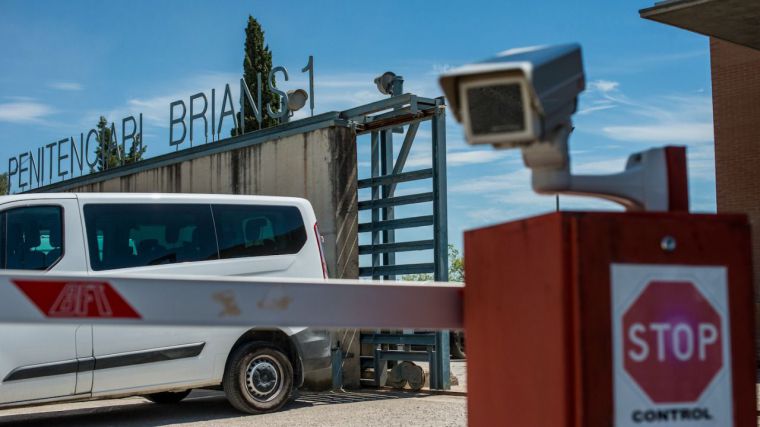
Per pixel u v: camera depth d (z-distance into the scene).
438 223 10.03
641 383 1.20
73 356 7.47
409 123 10.50
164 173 13.55
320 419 7.79
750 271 1.28
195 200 8.38
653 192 1.35
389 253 10.77
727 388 1.25
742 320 1.27
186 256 8.23
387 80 10.68
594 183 1.31
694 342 1.24
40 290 1.26
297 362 8.59
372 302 1.45
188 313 1.32
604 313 1.19
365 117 10.92
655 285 1.22
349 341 10.56
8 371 7.21
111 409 9.14
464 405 8.69
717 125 14.27
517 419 1.30
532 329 1.26
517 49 1.22
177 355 7.90
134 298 1.30
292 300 1.38
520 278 1.30
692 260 1.25
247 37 36.66
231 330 8.21
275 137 11.48
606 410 1.18
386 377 10.64
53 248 7.62
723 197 14.10
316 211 10.81
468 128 1.14
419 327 1.48
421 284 1.49
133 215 8.05
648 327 1.21
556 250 1.21
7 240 7.41
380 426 7.24
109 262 7.83
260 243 8.62
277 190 11.43
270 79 12.09
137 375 7.72
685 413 1.23
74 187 16.23
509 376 1.33
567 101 1.21
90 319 1.28
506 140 1.13
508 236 1.33
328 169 10.69
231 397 8.13
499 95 1.13
